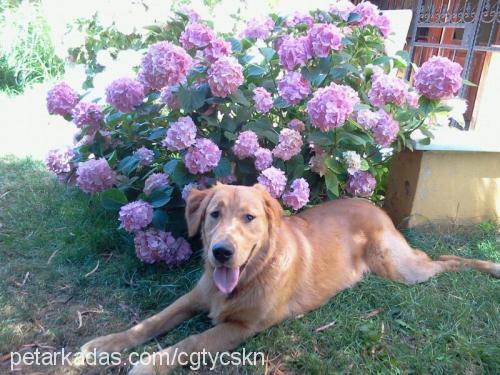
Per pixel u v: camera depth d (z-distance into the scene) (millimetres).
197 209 1136
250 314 1078
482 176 1651
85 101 1555
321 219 1335
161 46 1268
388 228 1377
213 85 1273
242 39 1514
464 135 1652
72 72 2064
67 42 1999
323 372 982
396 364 1007
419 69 1378
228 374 982
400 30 2066
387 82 1362
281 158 1365
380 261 1330
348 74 1522
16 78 3504
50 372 975
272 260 1097
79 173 1373
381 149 1540
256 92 1367
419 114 1466
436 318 1155
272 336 1084
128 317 1168
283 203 1450
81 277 1301
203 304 1146
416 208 1618
